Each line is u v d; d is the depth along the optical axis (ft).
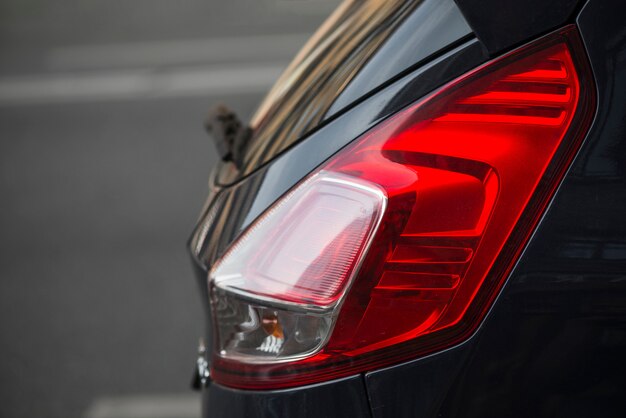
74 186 20.39
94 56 35.32
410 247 4.53
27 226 17.95
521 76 4.53
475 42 4.56
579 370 4.50
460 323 4.53
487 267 4.52
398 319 4.56
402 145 4.57
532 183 4.51
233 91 28.22
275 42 34.96
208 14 40.68
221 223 5.11
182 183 20.11
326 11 39.42
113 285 14.69
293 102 5.38
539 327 4.49
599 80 4.49
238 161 5.52
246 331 4.78
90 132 24.99
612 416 4.50
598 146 4.49
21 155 23.29
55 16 42.93
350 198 4.60
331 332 4.58
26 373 12.05
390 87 4.67
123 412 10.87
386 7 5.18
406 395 4.57
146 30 39.32
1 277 15.35
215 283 4.88
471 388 4.53
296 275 4.65
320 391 4.63
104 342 12.76
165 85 29.73
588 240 4.47
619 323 4.48
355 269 4.54
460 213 4.53
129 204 18.92
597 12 4.48
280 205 4.76
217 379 4.99
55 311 13.88
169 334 12.86
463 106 4.55
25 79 32.50
